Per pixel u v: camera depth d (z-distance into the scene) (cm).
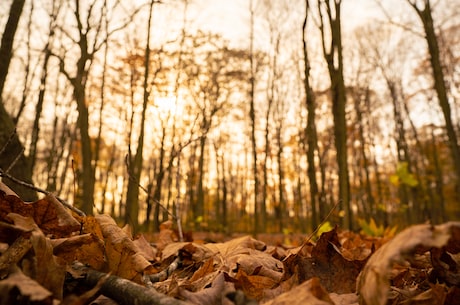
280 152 1784
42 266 80
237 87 1755
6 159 345
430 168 2119
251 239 213
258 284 113
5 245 83
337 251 115
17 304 67
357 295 98
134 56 718
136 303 77
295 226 1504
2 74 339
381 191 1521
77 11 597
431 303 83
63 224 100
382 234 410
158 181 467
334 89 506
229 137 2597
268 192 1931
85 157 551
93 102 1088
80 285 96
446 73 2141
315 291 75
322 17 538
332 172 1920
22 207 99
